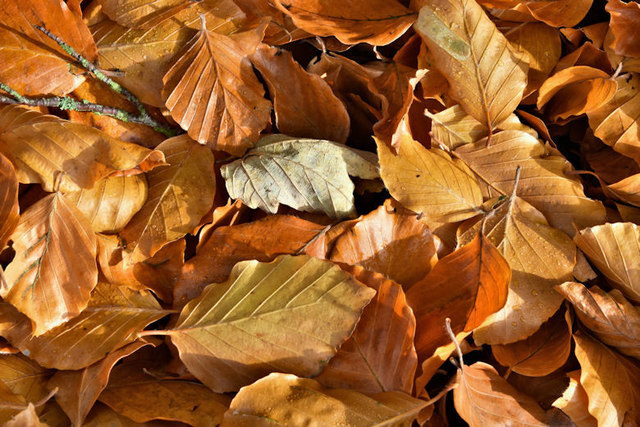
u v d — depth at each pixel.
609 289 0.58
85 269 0.56
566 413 0.56
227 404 0.55
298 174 0.57
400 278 0.57
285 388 0.54
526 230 0.58
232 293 0.56
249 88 0.58
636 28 0.58
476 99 0.58
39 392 0.56
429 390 0.57
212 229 0.58
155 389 0.56
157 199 0.57
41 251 0.56
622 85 0.59
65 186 0.56
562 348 0.57
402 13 0.58
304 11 0.58
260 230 0.57
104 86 0.58
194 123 0.57
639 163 0.59
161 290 0.58
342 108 0.58
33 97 0.57
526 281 0.57
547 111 0.61
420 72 0.57
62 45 0.57
